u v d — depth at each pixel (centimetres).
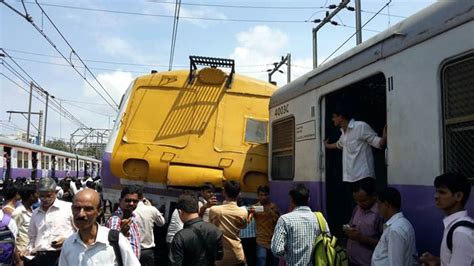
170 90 794
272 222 673
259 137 790
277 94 723
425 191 372
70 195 1197
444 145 356
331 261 444
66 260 313
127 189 534
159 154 754
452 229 287
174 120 777
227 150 767
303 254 462
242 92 802
